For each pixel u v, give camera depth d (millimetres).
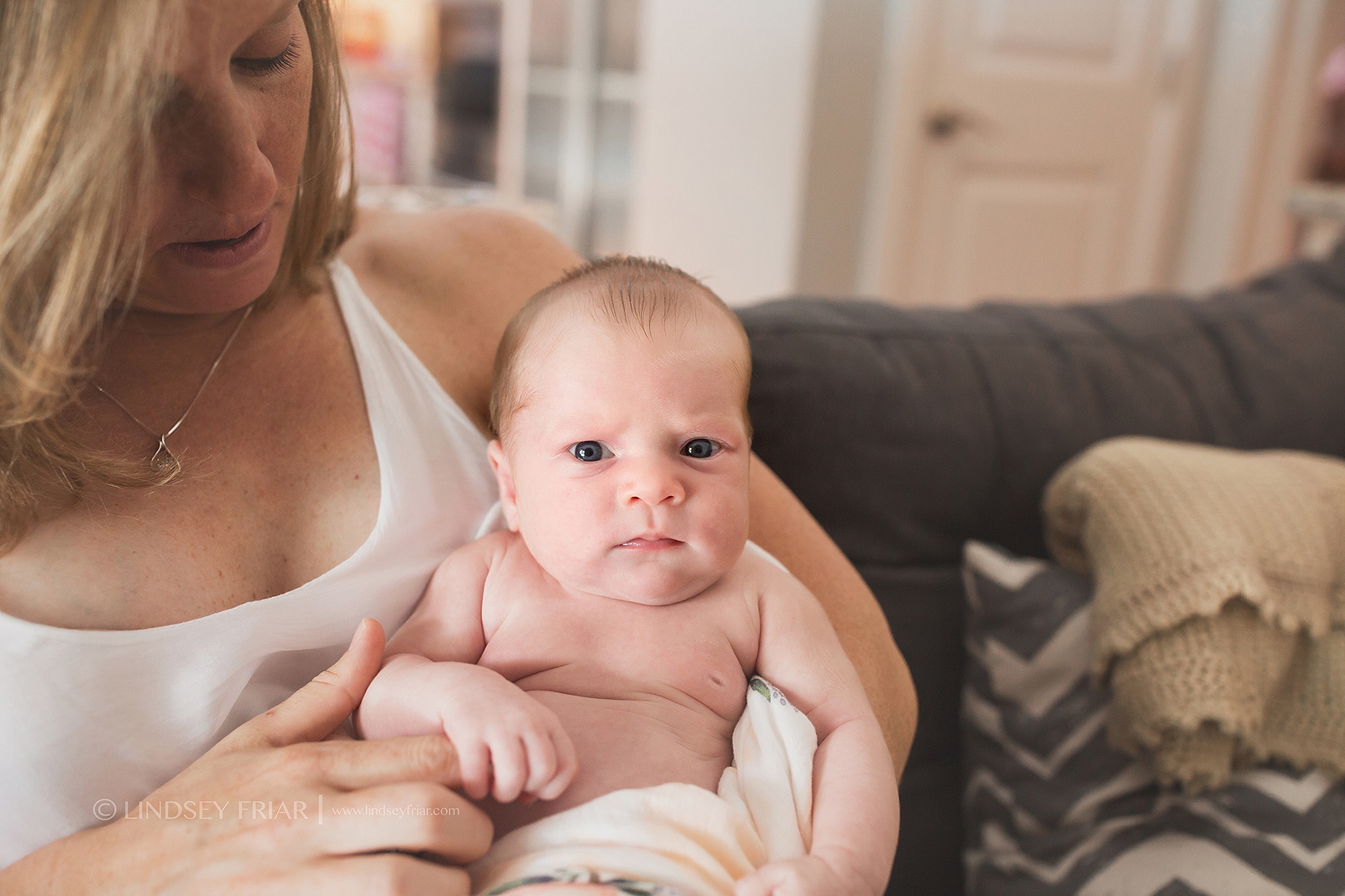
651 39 3148
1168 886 903
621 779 618
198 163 542
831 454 1069
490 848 582
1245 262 3135
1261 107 2945
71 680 575
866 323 1160
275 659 663
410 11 3668
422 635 688
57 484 587
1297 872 888
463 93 4246
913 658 1104
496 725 557
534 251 970
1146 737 918
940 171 2791
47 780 584
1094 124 2955
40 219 475
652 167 3215
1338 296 1399
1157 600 923
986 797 1051
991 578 1065
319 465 699
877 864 576
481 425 784
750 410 1057
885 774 627
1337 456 1282
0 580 571
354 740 623
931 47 2652
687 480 668
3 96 467
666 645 688
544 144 3879
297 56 622
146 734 606
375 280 830
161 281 581
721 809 583
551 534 676
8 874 568
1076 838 968
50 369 503
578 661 680
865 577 1089
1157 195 3102
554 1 3711
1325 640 950
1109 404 1191
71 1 452
